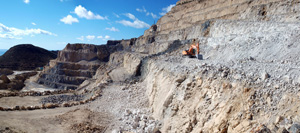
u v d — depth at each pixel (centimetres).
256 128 661
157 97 1508
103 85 2761
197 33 3164
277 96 750
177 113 1138
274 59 1267
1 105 1973
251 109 768
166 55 2606
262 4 2516
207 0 4222
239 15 2736
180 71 1323
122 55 5169
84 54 7569
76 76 6819
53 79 6775
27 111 1711
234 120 793
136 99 1962
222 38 2173
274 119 680
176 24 4638
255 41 1695
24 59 10138
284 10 2194
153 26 6156
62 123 1464
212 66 1163
